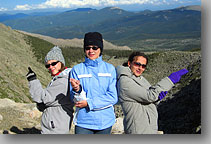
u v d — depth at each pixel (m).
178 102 21.91
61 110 4.28
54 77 4.36
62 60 4.44
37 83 4.21
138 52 4.38
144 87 4.29
